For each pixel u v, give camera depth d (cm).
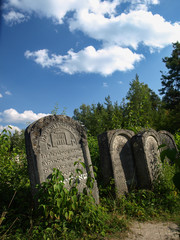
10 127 476
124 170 582
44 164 412
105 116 2014
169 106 2508
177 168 115
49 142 433
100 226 367
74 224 359
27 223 365
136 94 1755
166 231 372
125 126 879
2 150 479
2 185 485
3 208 394
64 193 371
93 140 819
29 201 452
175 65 2472
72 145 475
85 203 395
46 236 319
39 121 435
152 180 575
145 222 417
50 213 343
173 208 475
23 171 550
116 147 585
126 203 484
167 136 823
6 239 313
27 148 420
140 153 601
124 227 383
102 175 597
